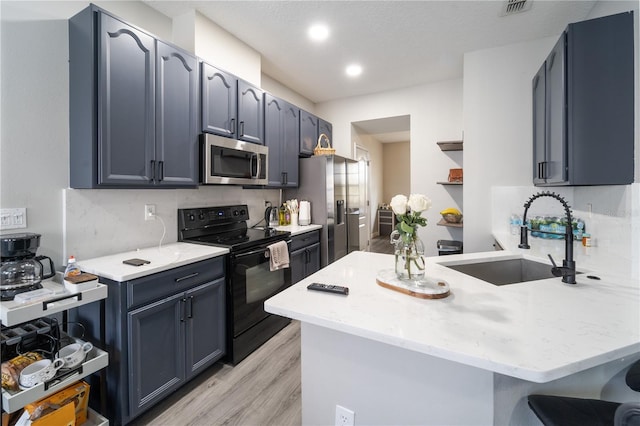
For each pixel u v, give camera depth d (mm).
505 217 2836
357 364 1098
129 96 1727
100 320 1514
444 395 958
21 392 1161
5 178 1499
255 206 3246
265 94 2869
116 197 1941
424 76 3586
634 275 1405
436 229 3746
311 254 3201
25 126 1561
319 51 2949
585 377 1046
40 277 1413
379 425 1066
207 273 1931
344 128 4359
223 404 1717
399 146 7871
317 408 1190
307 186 3508
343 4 2229
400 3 2223
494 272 1876
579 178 1732
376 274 1419
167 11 2270
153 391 1606
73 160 1704
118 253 1939
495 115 2881
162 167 1907
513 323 906
